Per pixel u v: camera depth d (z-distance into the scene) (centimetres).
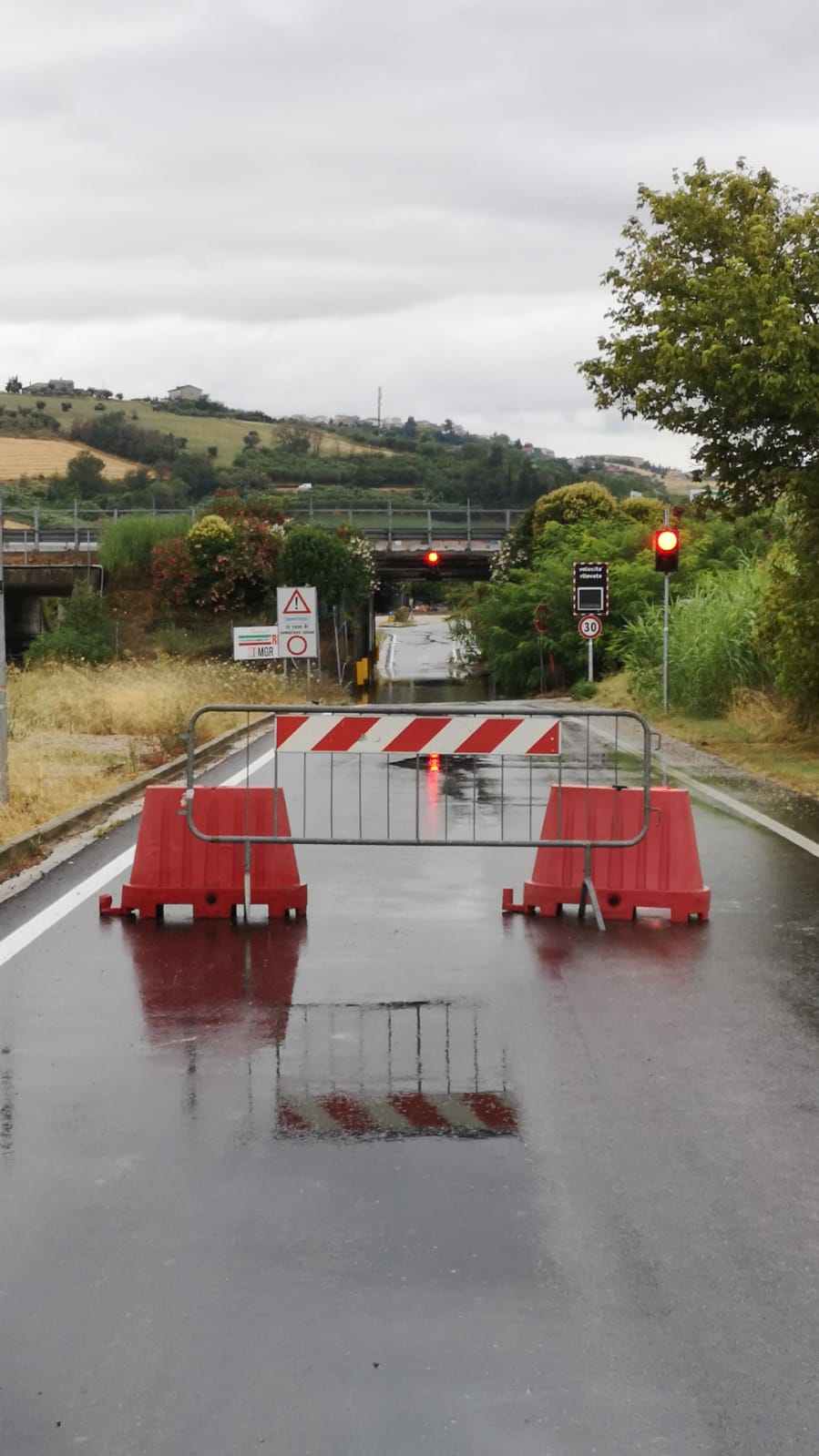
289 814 1449
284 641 3148
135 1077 654
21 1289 453
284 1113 608
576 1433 378
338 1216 506
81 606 4628
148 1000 783
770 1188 532
